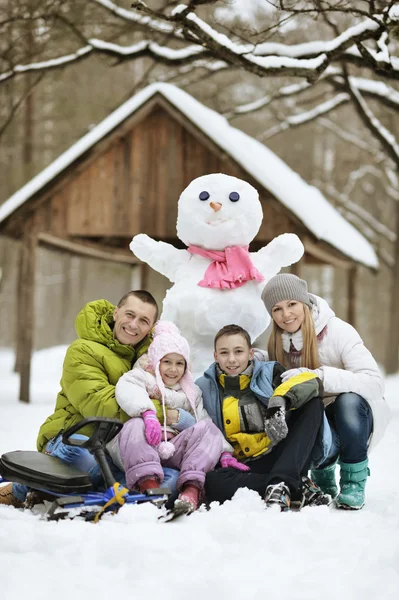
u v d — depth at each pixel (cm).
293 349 479
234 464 428
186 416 437
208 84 2058
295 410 434
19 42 1102
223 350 454
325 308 487
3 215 1206
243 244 596
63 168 1180
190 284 584
